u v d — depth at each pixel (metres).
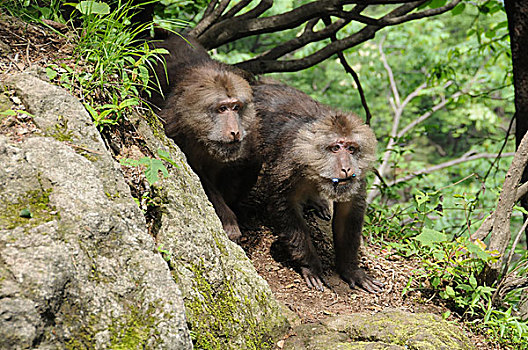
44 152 5.46
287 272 9.63
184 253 6.55
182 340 5.25
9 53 6.93
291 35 30.81
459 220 23.23
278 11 26.47
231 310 6.75
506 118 40.34
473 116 28.89
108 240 5.31
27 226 4.89
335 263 10.01
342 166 9.16
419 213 11.12
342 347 7.14
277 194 9.61
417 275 9.80
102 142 6.07
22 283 4.53
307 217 11.33
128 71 7.36
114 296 5.11
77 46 7.16
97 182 5.56
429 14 12.29
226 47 28.89
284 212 9.58
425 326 7.64
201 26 12.49
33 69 6.60
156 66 10.02
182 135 9.45
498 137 34.00
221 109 9.31
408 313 8.04
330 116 9.53
